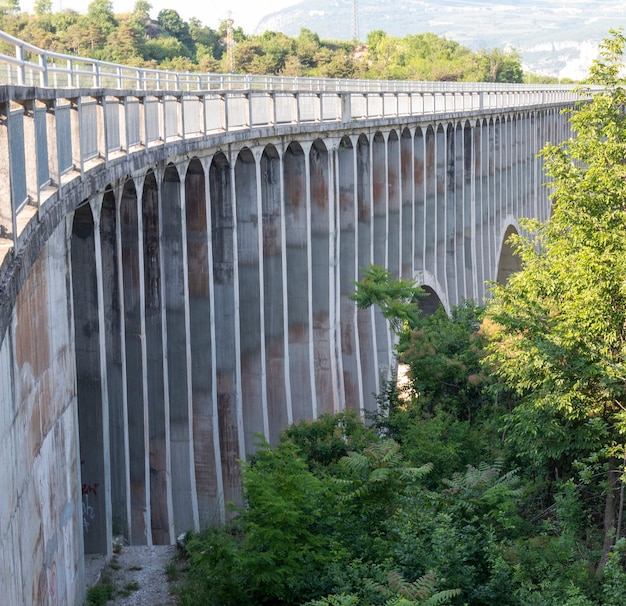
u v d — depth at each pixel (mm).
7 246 11812
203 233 28172
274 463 20484
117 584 19844
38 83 15562
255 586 18516
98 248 19641
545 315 27406
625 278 24922
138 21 108000
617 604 19688
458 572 19656
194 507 27406
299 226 36344
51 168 15117
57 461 15984
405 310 37000
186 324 26641
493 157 69000
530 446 25406
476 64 172500
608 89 35250
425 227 51750
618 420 24859
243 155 31734
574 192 33000
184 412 27078
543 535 23125
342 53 152750
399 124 46062
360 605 17500
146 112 22453
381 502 20859
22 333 12984
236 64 129250
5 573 11320
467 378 34969
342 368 41094
